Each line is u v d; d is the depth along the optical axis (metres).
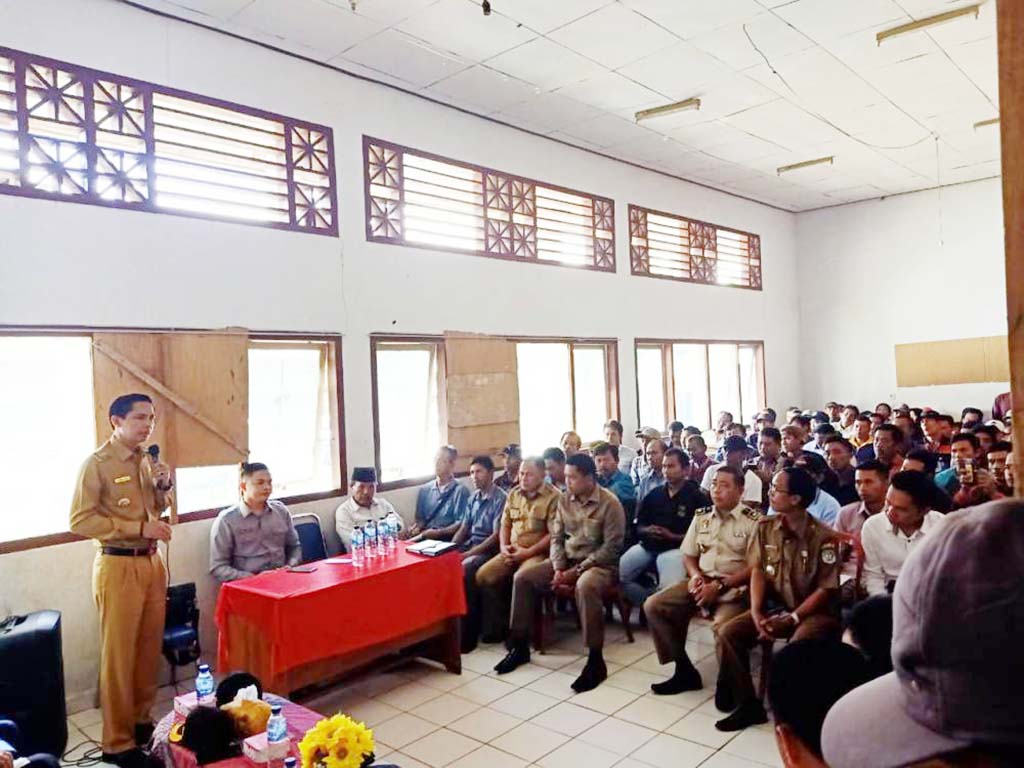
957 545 0.59
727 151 7.10
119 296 3.83
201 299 4.14
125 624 3.10
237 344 4.25
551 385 6.51
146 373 3.89
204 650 4.07
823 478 4.61
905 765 0.60
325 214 4.77
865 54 4.99
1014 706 0.54
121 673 3.09
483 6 4.01
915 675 0.61
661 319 7.62
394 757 2.96
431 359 5.47
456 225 5.64
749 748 2.92
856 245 9.62
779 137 6.74
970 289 8.81
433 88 5.27
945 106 6.07
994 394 8.66
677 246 8.02
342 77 4.89
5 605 3.42
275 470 4.58
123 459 3.18
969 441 4.16
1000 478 4.01
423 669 3.94
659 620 3.51
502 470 5.79
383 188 5.14
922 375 9.16
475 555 4.52
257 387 4.50
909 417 6.93
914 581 0.62
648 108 5.84
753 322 9.13
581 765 2.84
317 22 4.23
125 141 3.90
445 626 3.87
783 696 1.16
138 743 3.20
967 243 8.81
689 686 3.50
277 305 4.48
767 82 5.41
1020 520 0.58
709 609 3.44
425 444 5.43
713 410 8.46
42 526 3.61
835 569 3.14
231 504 4.28
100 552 3.18
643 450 6.31
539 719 3.26
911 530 3.06
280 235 4.52
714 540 3.58
